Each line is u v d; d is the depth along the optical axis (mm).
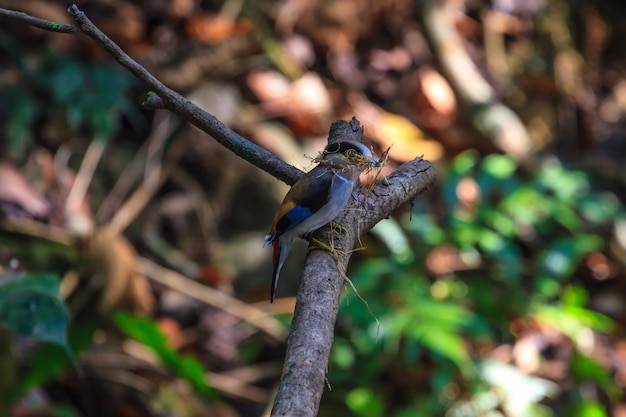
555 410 10180
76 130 10648
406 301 9531
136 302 9523
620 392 10492
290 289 10375
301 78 11945
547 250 11117
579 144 13938
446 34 13008
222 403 9727
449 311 9305
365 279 9773
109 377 9453
